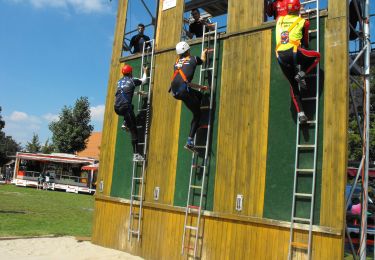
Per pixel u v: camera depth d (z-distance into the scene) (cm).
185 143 880
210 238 789
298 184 686
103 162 1082
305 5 777
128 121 956
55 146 4638
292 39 667
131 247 952
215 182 800
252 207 735
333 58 677
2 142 6259
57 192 3828
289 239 677
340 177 639
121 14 1123
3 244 1006
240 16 822
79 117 4622
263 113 751
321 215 649
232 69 814
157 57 984
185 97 805
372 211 1192
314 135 681
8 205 2108
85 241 1093
